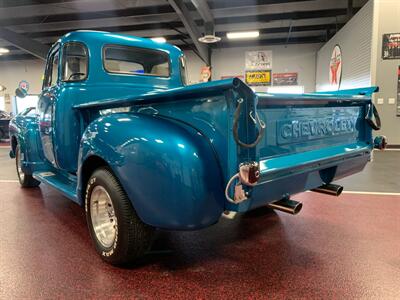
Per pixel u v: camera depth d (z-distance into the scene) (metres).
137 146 1.66
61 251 2.23
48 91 2.97
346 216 2.96
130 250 1.86
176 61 3.50
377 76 8.41
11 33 11.85
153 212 1.64
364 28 8.39
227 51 15.00
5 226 2.75
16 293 1.71
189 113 1.69
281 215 3.00
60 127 2.64
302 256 2.13
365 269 1.94
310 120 2.01
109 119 1.94
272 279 1.83
